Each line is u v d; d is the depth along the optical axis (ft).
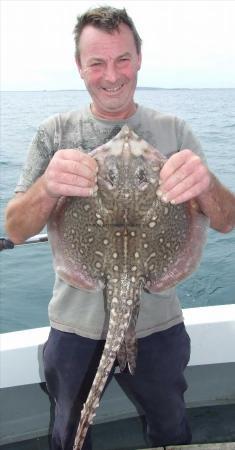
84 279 3.18
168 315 4.01
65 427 4.17
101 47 3.54
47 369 4.16
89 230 3.08
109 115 3.83
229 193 3.65
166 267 3.17
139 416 5.44
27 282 10.29
